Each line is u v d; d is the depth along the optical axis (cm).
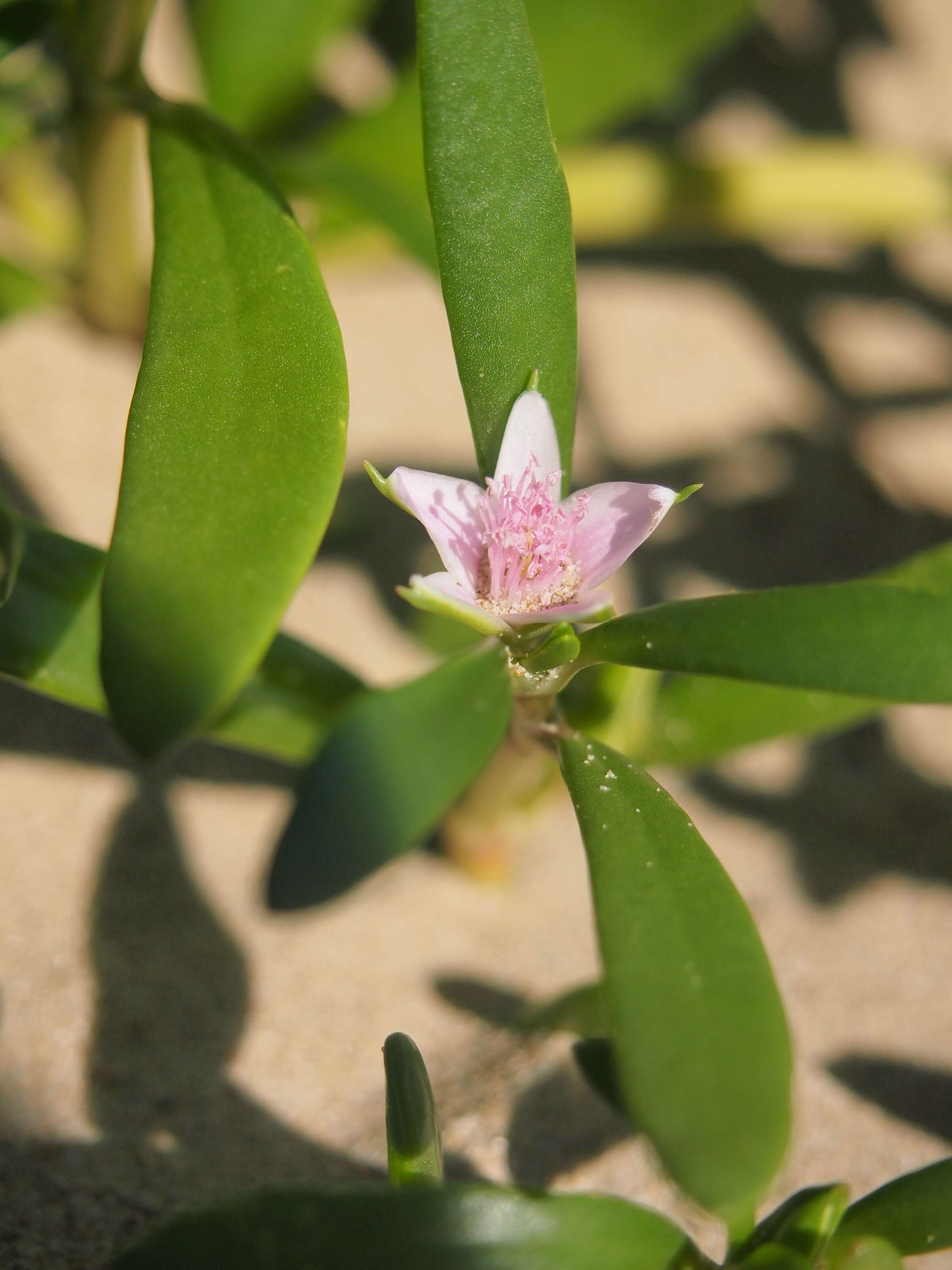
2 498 17
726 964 15
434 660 21
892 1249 16
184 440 16
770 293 25
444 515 16
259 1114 18
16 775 19
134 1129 18
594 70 21
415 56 21
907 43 29
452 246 16
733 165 22
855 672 15
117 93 19
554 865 20
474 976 19
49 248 22
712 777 21
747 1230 16
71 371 22
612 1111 18
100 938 19
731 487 23
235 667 15
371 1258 15
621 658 16
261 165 17
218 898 19
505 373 16
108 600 15
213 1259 15
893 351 25
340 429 16
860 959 20
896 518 23
